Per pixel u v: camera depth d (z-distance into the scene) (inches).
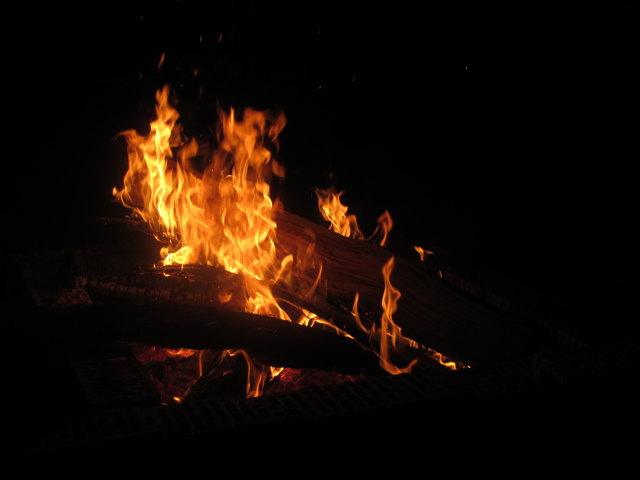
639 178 175.3
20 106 205.9
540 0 179.6
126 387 76.9
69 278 107.5
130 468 61.6
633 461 77.9
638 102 173.5
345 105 207.8
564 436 77.5
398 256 101.0
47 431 64.4
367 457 70.1
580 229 170.9
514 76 188.5
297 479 67.4
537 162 188.5
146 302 105.0
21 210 185.8
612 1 171.0
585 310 104.2
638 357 83.7
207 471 64.0
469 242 166.9
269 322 92.8
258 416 67.5
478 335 91.7
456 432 73.8
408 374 79.0
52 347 83.7
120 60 209.8
